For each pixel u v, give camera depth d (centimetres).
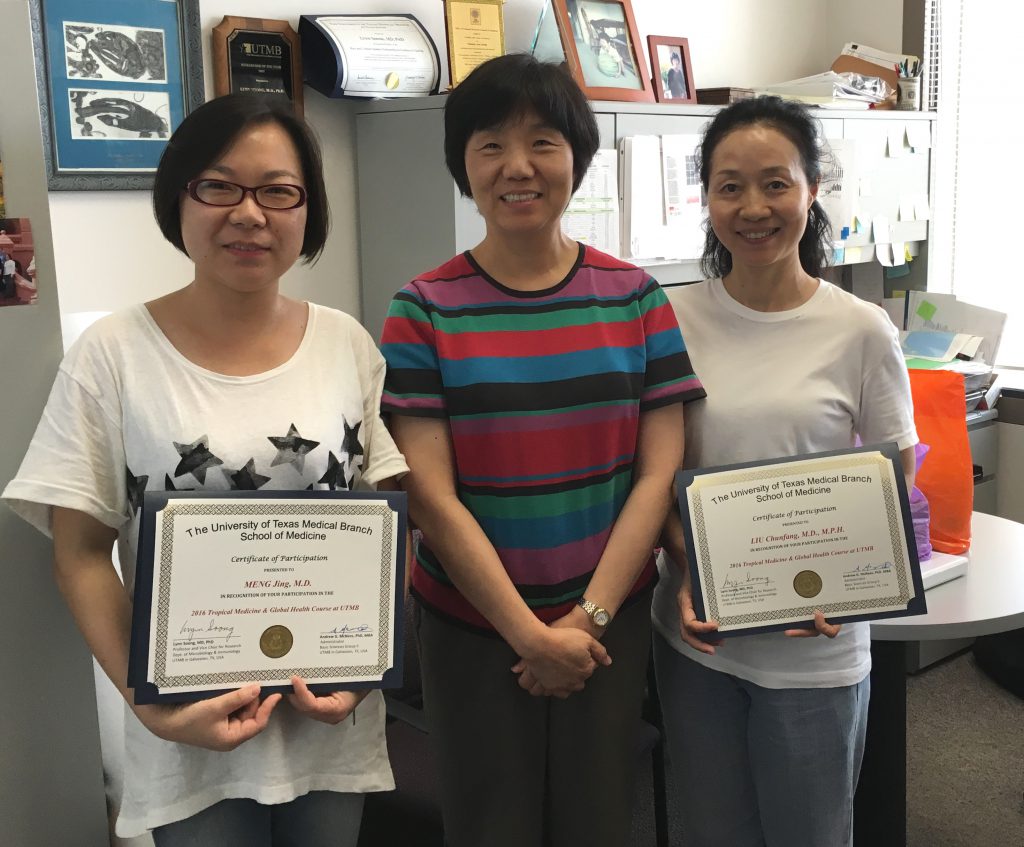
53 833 137
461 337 138
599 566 141
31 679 133
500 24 246
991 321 329
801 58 381
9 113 124
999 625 165
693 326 156
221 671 112
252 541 113
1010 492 342
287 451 115
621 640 147
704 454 152
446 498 137
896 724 184
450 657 147
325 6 241
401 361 138
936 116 356
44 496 108
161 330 115
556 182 138
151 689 109
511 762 145
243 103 113
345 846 126
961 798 246
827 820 151
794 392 148
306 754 121
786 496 144
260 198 113
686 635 147
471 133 139
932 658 318
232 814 119
